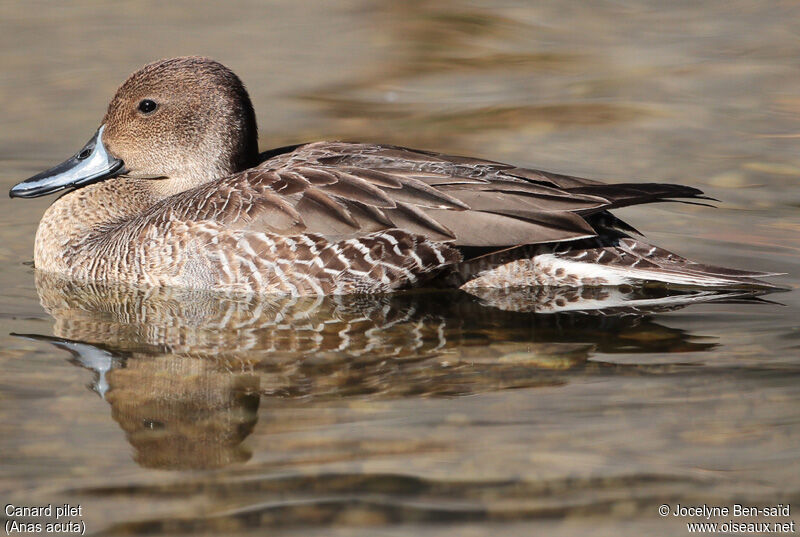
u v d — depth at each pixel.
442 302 11.84
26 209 15.20
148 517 7.50
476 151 16.64
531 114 18.23
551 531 7.30
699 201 14.97
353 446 8.45
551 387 9.54
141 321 11.30
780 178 15.65
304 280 11.89
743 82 19.42
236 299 11.95
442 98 19.02
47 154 16.47
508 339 10.74
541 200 11.84
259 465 8.20
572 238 11.52
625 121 17.86
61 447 8.49
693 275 11.80
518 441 8.49
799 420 8.78
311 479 7.97
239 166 13.73
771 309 11.49
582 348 10.47
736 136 17.23
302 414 9.07
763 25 22.28
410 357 10.32
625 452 8.31
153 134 13.59
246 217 11.94
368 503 7.63
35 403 9.26
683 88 19.27
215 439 8.62
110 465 8.23
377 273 11.86
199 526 7.40
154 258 12.30
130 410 9.15
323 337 10.84
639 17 23.03
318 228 11.77
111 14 23.03
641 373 9.80
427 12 23.44
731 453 8.28
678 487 7.82
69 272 12.91
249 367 10.09
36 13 23.03
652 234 13.85
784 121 17.81
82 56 20.50
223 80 13.57
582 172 15.82
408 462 8.20
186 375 9.91
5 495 7.79
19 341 10.67
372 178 12.04
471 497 7.71
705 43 21.41
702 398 9.23
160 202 13.04
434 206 11.81
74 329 11.05
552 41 21.78
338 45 21.50
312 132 17.42
